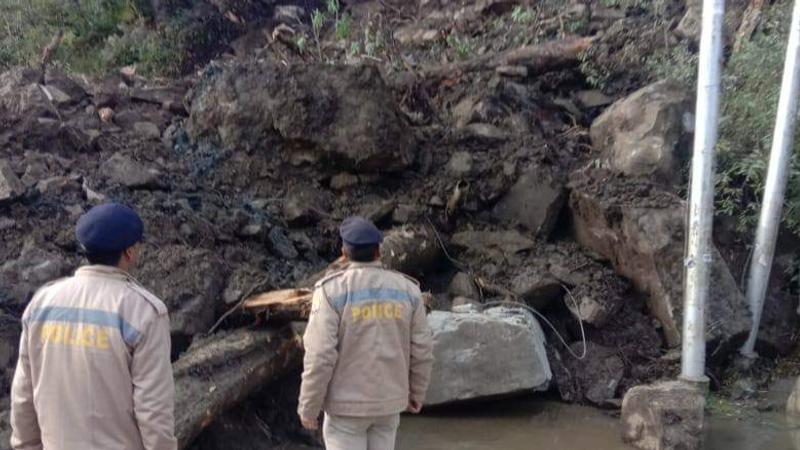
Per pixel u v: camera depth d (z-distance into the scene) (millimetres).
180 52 10148
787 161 6148
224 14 10594
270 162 7211
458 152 7492
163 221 5930
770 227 6234
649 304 6480
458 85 8406
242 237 6402
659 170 6898
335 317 3697
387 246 6348
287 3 11078
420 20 10789
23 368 2820
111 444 2686
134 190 6344
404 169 7344
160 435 2658
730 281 6285
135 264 5312
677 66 8023
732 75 7465
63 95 7406
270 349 5105
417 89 8320
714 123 5473
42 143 6586
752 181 6902
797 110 6145
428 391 5641
